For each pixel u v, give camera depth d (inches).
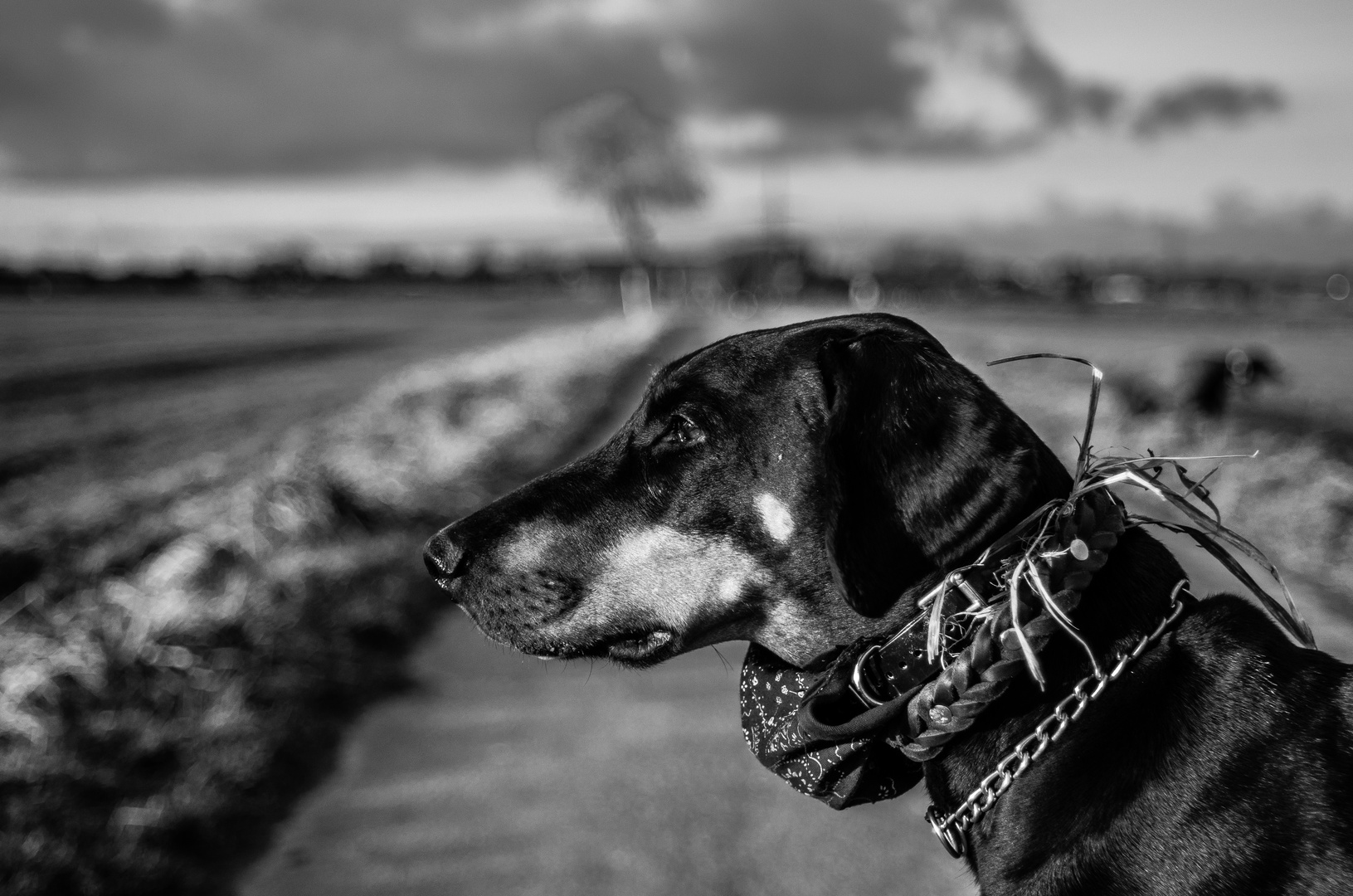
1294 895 64.6
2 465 519.5
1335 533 308.5
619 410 692.1
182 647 203.2
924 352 77.3
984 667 69.1
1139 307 3014.3
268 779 174.4
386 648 241.8
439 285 5487.2
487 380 749.3
